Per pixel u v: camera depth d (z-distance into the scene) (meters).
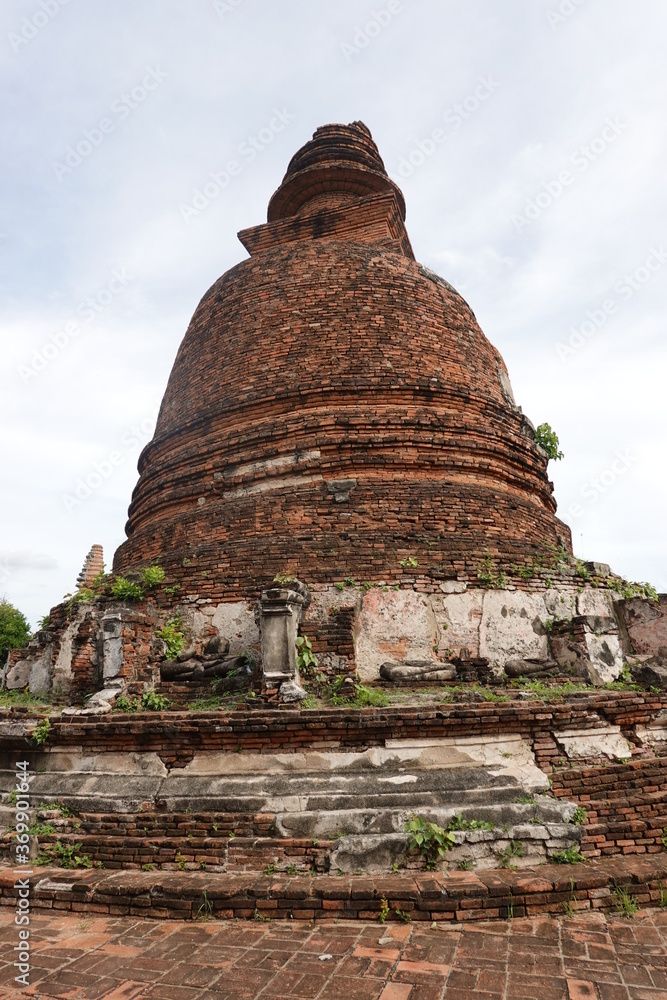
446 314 16.56
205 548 12.59
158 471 15.58
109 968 5.73
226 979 5.48
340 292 15.88
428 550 11.91
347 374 14.73
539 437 17.38
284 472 13.70
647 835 7.65
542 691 9.78
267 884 6.82
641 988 5.17
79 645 11.82
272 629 9.72
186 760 8.55
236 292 16.89
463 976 5.40
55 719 9.12
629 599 12.54
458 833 7.21
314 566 11.60
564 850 7.32
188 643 11.45
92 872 7.54
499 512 13.49
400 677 10.47
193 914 6.73
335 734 8.29
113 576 13.44
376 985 5.29
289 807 7.62
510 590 11.63
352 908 6.52
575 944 5.91
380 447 13.77
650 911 6.58
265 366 15.26
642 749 9.10
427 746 8.28
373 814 7.39
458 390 15.05
